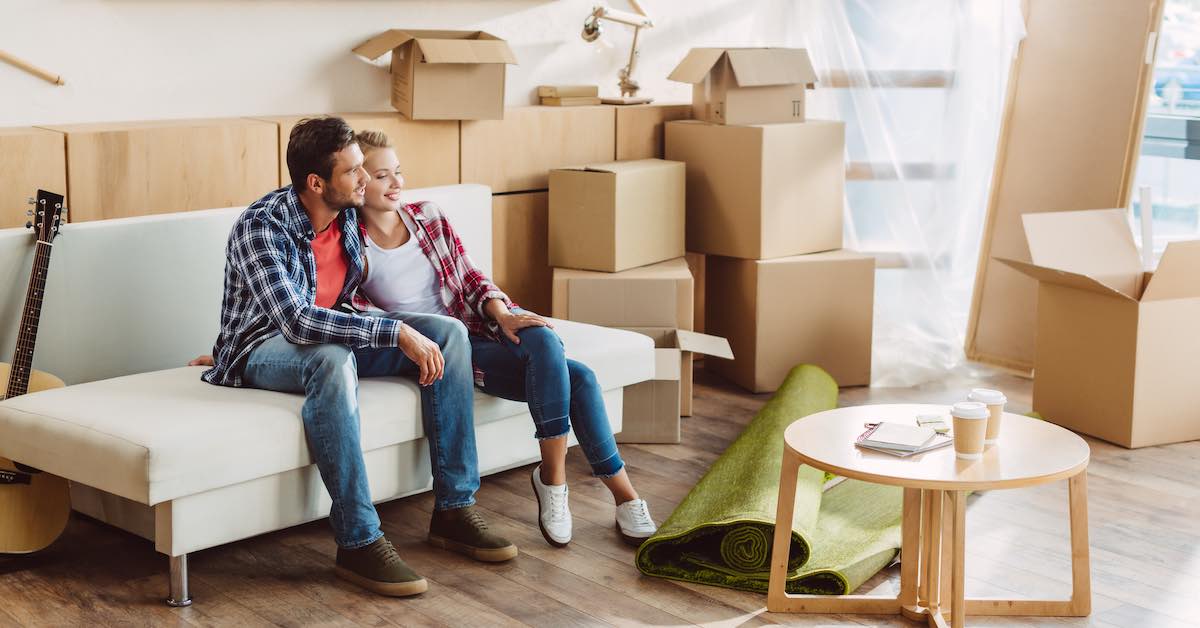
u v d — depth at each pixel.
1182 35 4.41
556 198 3.94
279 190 2.71
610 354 3.17
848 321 4.25
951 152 4.45
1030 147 4.50
